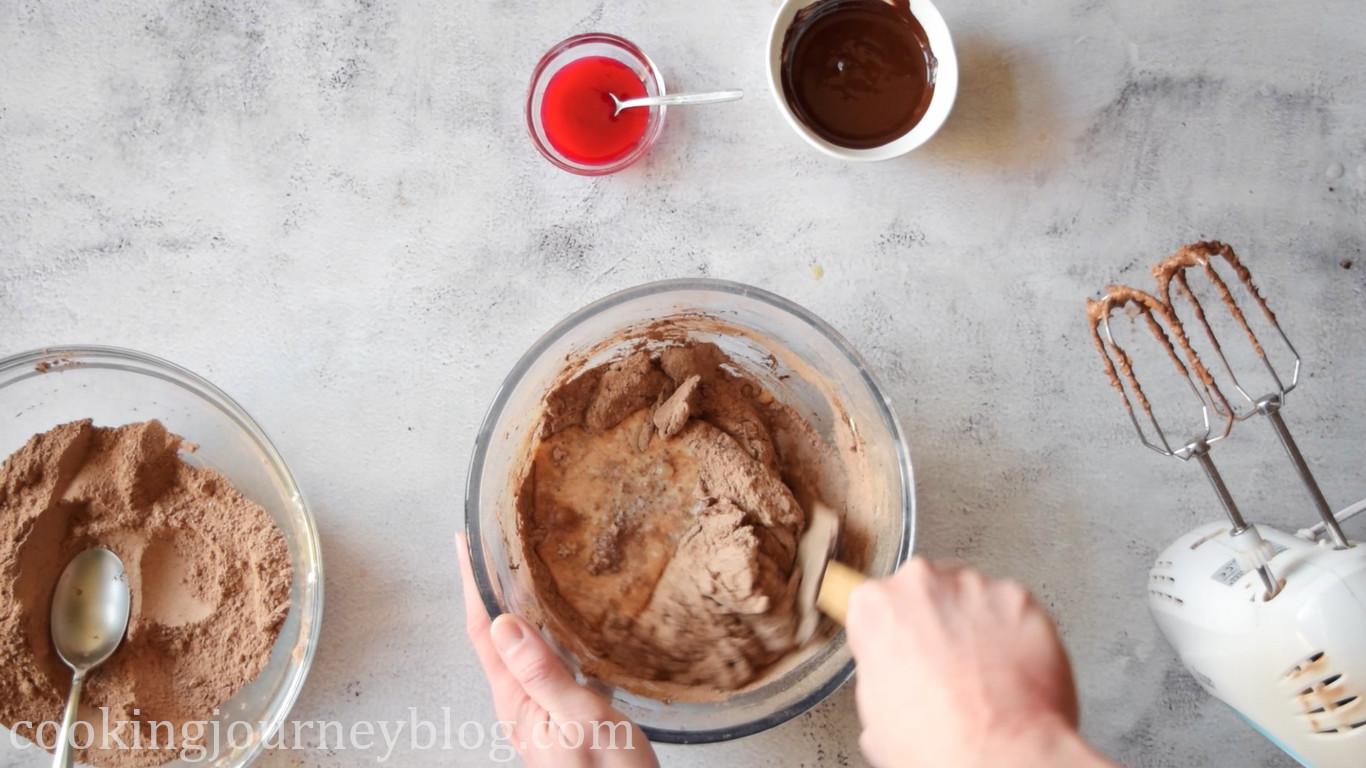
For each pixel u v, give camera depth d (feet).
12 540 4.30
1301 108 5.02
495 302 4.93
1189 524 4.91
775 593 4.30
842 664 4.35
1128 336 4.98
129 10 4.94
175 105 4.94
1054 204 4.99
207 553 4.55
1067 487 4.91
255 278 4.91
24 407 4.61
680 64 5.01
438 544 4.82
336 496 4.82
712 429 4.58
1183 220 5.00
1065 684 3.36
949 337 4.96
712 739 4.18
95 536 4.50
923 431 4.92
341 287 4.92
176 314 4.89
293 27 4.96
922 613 3.45
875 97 4.83
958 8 5.01
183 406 4.65
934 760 3.22
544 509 4.53
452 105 4.97
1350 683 3.83
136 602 4.47
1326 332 4.98
